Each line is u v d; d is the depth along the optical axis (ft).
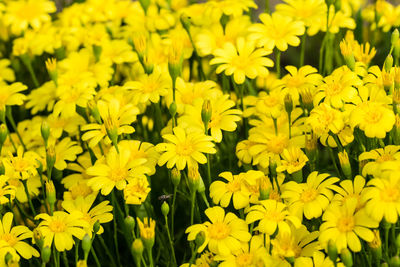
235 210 3.11
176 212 3.34
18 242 2.93
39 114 3.76
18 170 3.10
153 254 3.21
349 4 3.86
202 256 2.92
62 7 4.22
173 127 3.12
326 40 3.47
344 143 3.00
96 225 2.90
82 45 3.87
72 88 3.43
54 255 2.91
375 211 2.74
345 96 3.00
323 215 2.81
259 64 3.24
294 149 3.01
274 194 2.98
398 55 3.19
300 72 3.24
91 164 3.24
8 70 3.72
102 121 3.33
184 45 3.54
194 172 2.93
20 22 3.80
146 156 3.10
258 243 2.88
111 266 3.21
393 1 4.10
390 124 2.88
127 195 2.95
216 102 3.18
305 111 3.20
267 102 3.20
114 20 3.86
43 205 3.23
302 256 2.86
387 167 2.79
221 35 3.49
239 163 3.22
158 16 3.76
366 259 2.96
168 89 3.25
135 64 3.51
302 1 3.51
